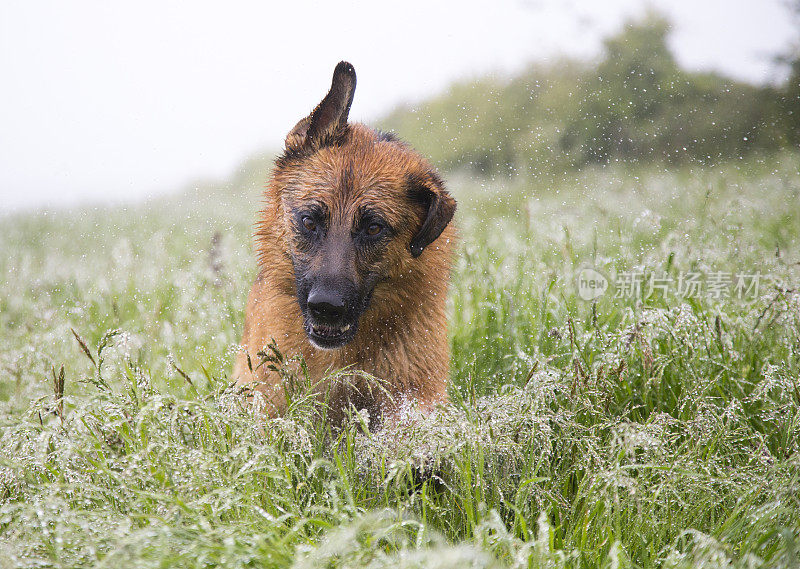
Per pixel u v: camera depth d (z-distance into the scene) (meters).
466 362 5.37
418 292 4.42
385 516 3.00
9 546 2.72
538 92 20.38
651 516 3.30
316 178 4.39
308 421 3.77
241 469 3.10
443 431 3.46
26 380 5.11
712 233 8.17
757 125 19.44
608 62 21.11
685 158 19.09
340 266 4.14
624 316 5.11
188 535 2.61
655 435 3.67
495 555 2.88
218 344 5.87
